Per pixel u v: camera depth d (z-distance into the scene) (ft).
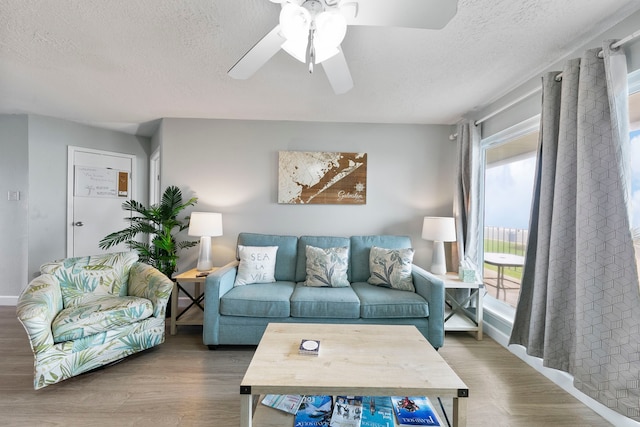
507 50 6.17
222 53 6.38
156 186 13.57
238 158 10.80
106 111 10.17
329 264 8.96
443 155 11.07
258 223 10.85
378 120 10.69
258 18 5.22
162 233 10.03
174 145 10.71
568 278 5.77
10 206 10.85
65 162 11.56
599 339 5.04
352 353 4.91
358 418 4.39
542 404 5.69
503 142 8.79
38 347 5.69
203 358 7.34
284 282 9.31
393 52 6.23
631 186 5.25
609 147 5.03
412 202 11.03
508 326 8.07
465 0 4.73
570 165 5.66
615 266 4.91
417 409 4.60
